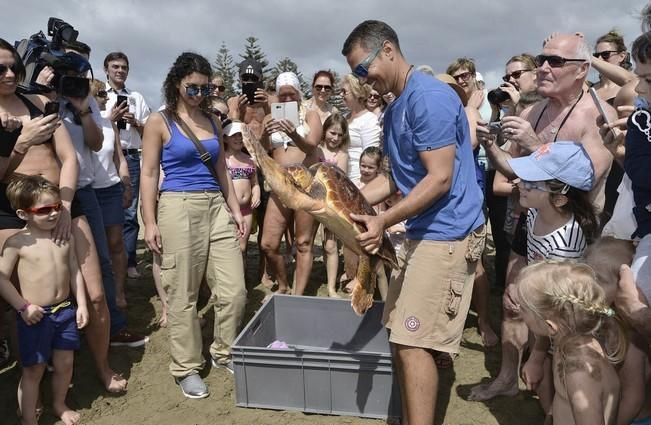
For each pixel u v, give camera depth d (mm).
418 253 2732
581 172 2725
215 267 3650
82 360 4012
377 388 3195
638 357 2428
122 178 4875
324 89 5652
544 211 2848
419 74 2607
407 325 2730
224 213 3658
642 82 2234
